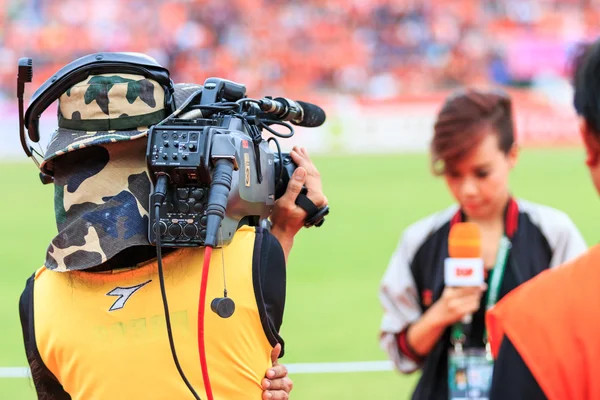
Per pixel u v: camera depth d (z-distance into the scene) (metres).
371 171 20.31
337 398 5.03
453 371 2.71
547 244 2.76
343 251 10.75
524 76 31.02
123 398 1.96
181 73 30.88
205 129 1.83
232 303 1.92
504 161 2.76
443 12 32.59
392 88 30.59
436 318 2.63
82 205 1.95
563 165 20.62
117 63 1.96
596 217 12.93
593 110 1.41
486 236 2.80
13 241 11.75
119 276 2.01
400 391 5.17
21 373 5.71
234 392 1.93
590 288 1.40
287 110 2.26
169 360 1.94
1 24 30.88
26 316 2.09
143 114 1.95
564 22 32.38
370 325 7.03
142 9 31.97
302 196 2.27
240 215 1.98
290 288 8.66
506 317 1.45
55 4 31.67
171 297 1.96
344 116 26.58
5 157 24.81
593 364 1.36
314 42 31.89
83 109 1.95
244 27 32.03
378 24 32.47
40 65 30.06
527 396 1.39
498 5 32.94
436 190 16.58
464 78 30.97
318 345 6.39
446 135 2.72
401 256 2.88
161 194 1.82
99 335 1.98
